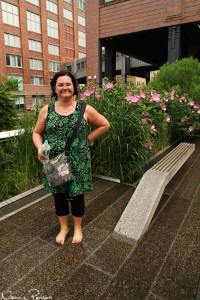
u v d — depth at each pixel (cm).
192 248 204
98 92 400
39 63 3494
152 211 232
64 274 176
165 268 181
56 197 204
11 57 3080
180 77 691
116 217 255
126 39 1498
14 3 3017
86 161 191
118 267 183
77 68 3622
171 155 347
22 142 326
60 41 3781
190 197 302
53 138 182
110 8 1355
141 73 2958
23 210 269
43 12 3409
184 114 595
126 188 330
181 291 161
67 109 187
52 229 233
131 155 350
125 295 158
